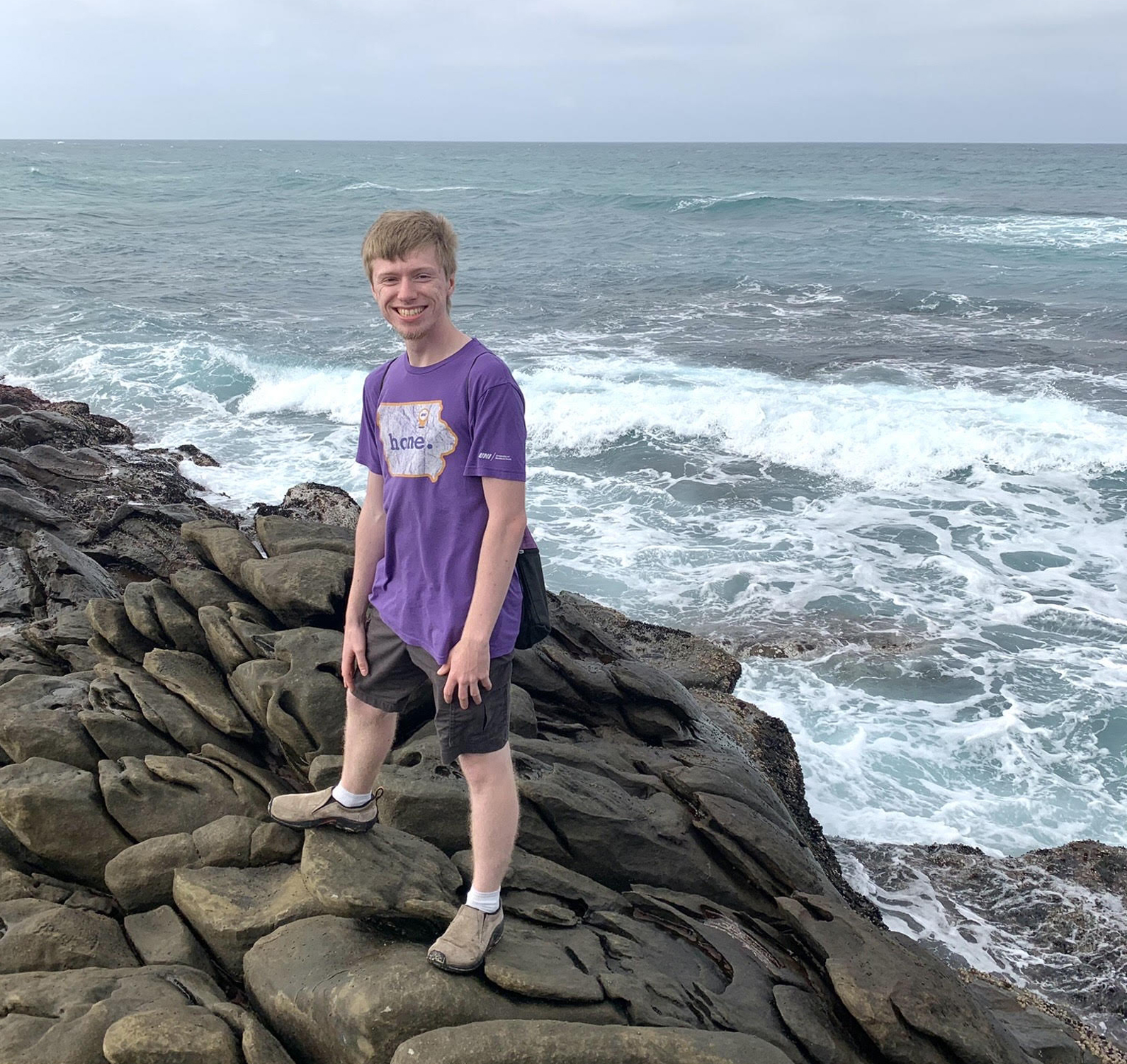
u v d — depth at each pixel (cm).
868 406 1494
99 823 343
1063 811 652
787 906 346
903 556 1051
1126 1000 472
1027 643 874
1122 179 7219
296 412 1542
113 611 473
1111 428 1384
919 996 299
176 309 2277
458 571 245
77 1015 258
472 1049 238
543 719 483
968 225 4075
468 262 3122
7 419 1127
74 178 6981
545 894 329
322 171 8656
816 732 735
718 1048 250
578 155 14312
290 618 470
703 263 3089
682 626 895
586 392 1577
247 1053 247
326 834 306
